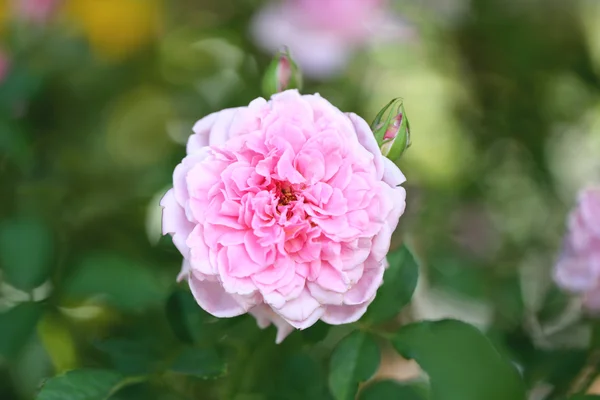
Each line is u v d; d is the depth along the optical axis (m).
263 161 0.45
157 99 0.87
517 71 0.98
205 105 0.83
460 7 1.01
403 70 0.89
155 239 0.64
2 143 0.65
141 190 0.69
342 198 0.45
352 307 0.45
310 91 0.85
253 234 0.45
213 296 0.45
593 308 0.57
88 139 0.77
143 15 0.86
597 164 0.90
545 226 0.84
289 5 0.82
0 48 0.70
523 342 0.60
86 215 0.68
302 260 0.45
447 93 0.92
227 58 0.90
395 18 0.86
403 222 0.74
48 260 0.55
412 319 0.70
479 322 0.68
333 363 0.48
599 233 0.56
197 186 0.45
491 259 0.80
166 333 0.56
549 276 0.76
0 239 0.54
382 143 0.46
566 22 1.00
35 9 0.73
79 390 0.48
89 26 0.83
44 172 0.70
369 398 0.53
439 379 0.47
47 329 0.58
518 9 1.00
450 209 0.83
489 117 0.95
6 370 0.59
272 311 0.46
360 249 0.45
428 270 0.69
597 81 0.96
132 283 0.54
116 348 0.53
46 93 0.75
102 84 0.80
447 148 0.88
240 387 0.53
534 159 0.90
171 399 0.54
